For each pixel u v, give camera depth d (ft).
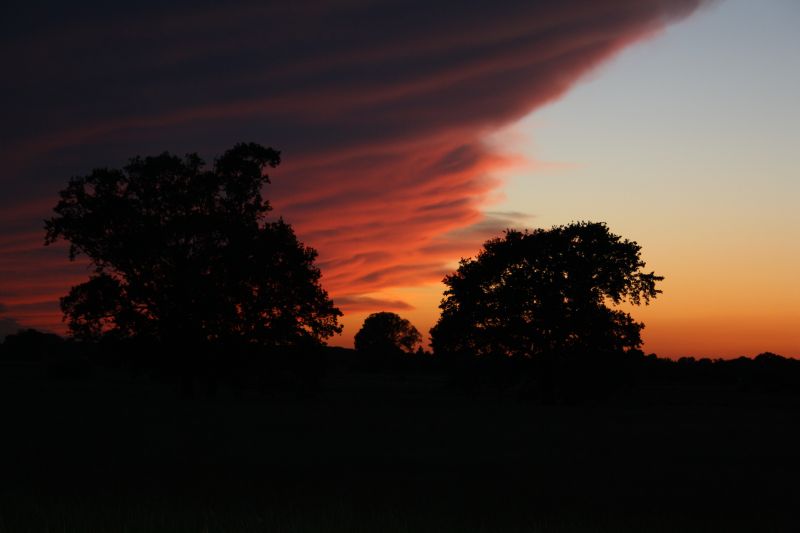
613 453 70.95
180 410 130.21
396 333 576.20
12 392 204.33
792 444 83.35
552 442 81.82
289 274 177.17
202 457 61.31
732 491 47.37
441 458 63.98
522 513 37.70
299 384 181.37
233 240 173.27
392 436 85.46
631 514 38.86
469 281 199.00
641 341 188.96
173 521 30.27
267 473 52.19
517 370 195.31
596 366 185.37
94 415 115.03
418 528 31.04
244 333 174.70
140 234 168.25
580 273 190.70
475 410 148.87
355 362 558.56
